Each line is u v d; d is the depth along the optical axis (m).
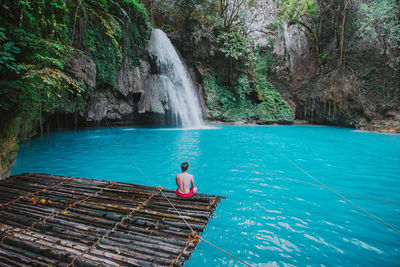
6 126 4.91
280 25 20.81
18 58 4.34
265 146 9.45
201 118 18.48
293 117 20.23
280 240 2.85
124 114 14.30
